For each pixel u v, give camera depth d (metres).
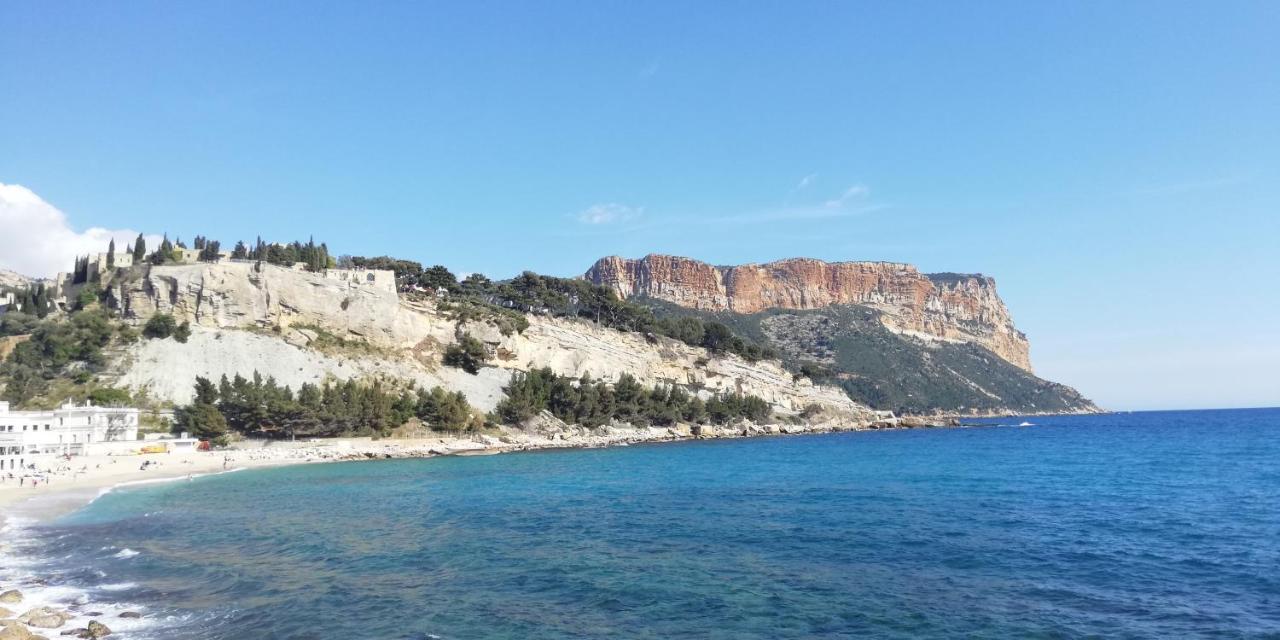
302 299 157.38
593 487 80.38
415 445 134.38
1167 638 28.72
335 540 49.50
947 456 122.19
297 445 124.19
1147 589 35.62
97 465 99.19
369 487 81.62
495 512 62.00
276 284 155.00
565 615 32.47
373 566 41.75
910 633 29.73
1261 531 49.50
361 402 135.50
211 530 53.62
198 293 147.50
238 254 177.62
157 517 60.00
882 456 123.62
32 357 126.12
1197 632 29.36
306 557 44.19
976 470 96.06
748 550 45.34
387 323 163.38
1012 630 29.91
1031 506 62.34
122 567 41.84
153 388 128.12
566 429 163.00
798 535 50.00
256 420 123.75
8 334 133.00
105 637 29.61
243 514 61.44
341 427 132.12
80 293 148.25
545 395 167.25
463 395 154.25
